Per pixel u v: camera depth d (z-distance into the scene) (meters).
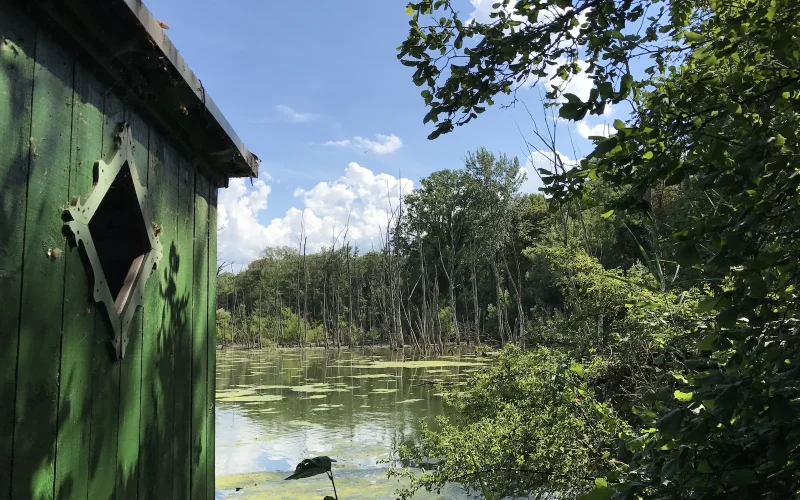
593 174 1.73
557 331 5.26
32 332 1.31
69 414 1.46
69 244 1.48
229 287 53.78
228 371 21.58
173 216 2.29
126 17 1.51
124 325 1.76
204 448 2.64
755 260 1.28
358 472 7.26
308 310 49.47
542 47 1.91
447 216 38.91
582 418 3.69
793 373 1.22
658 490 1.44
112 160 1.70
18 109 1.28
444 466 4.27
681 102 1.66
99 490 1.61
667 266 3.77
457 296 38.44
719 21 1.88
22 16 1.29
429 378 17.17
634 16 1.91
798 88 1.53
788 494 1.23
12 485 1.23
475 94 2.02
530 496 4.27
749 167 1.34
